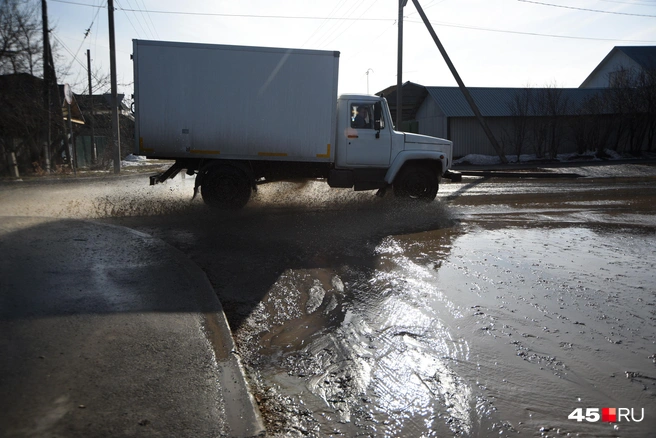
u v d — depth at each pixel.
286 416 2.98
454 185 16.47
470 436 2.83
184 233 8.00
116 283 4.87
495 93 31.12
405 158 10.73
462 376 3.51
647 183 16.55
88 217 9.29
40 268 5.20
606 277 5.77
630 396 3.27
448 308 4.80
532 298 5.07
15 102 18.34
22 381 2.98
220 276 5.69
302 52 10.02
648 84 28.25
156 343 3.60
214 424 2.70
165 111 9.84
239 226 8.65
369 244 7.40
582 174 20.00
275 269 6.02
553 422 2.97
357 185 10.82
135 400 2.86
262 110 10.03
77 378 3.05
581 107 28.73
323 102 10.18
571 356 3.81
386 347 3.97
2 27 17.89
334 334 4.22
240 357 3.66
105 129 32.12
